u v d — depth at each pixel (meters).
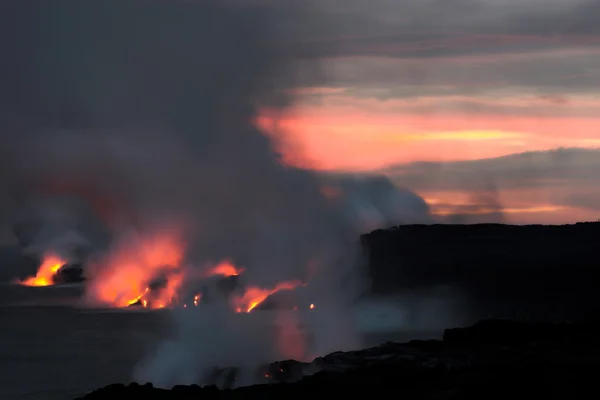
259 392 100.56
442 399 92.94
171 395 101.25
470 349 125.81
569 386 96.25
